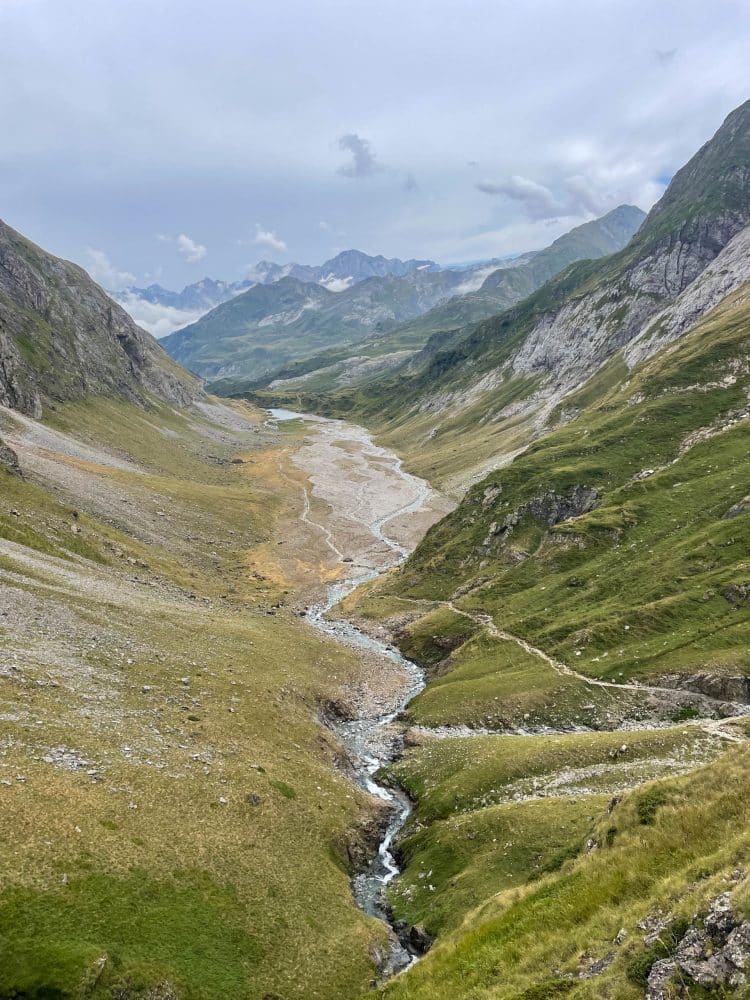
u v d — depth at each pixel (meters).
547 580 107.31
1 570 68.88
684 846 30.22
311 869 44.72
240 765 52.28
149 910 34.31
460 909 40.88
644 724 70.81
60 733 45.41
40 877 32.72
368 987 36.22
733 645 77.12
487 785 57.88
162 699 58.16
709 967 21.11
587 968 25.16
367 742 73.06
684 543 99.69
